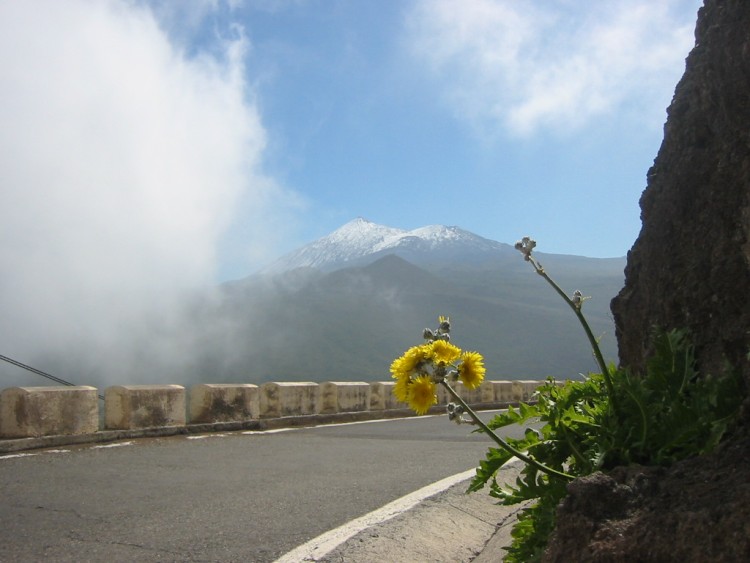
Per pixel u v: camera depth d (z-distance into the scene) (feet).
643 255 15.10
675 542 9.03
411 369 12.50
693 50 15.33
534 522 12.95
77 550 19.43
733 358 12.22
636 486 10.32
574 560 9.68
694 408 11.75
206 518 22.95
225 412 51.78
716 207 13.30
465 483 26.91
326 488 28.12
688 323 13.43
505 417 13.67
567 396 13.71
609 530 9.70
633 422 12.39
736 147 13.02
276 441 45.47
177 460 35.73
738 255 12.64
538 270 13.21
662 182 15.06
